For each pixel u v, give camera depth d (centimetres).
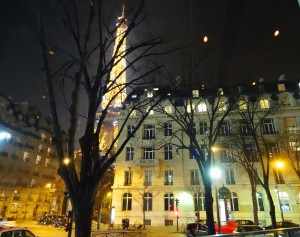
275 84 4522
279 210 3709
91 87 624
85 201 508
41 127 6450
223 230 2447
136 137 4381
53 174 6712
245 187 3850
